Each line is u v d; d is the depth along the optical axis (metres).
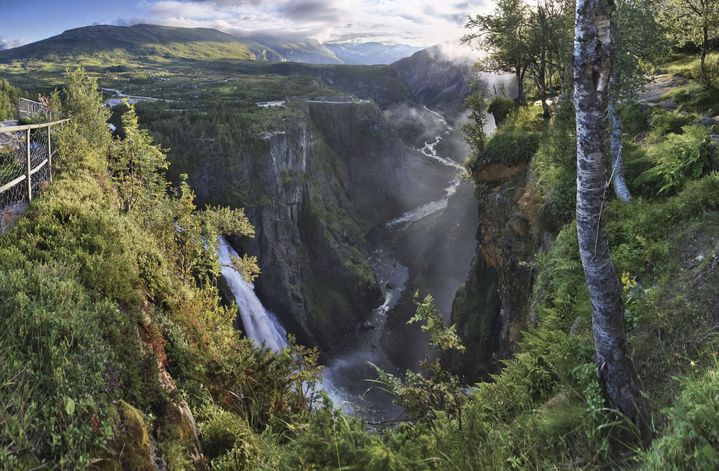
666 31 18.19
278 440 9.39
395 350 48.31
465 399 7.10
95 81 18.61
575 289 9.93
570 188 13.80
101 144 17.05
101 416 5.26
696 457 3.53
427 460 4.75
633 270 8.60
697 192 8.99
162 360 8.65
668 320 6.31
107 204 12.37
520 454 5.09
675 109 16.30
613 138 12.02
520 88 29.55
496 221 21.55
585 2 4.44
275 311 55.78
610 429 4.87
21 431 4.32
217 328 12.23
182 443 6.92
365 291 61.59
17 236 8.21
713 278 6.66
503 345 19.67
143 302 9.14
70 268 7.55
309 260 63.06
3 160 10.69
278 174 62.50
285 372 11.67
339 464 4.42
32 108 17.70
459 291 29.77
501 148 22.11
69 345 5.62
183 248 15.44
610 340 5.03
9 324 5.40
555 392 6.44
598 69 4.55
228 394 10.41
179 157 56.97
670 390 5.35
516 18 25.25
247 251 55.81
